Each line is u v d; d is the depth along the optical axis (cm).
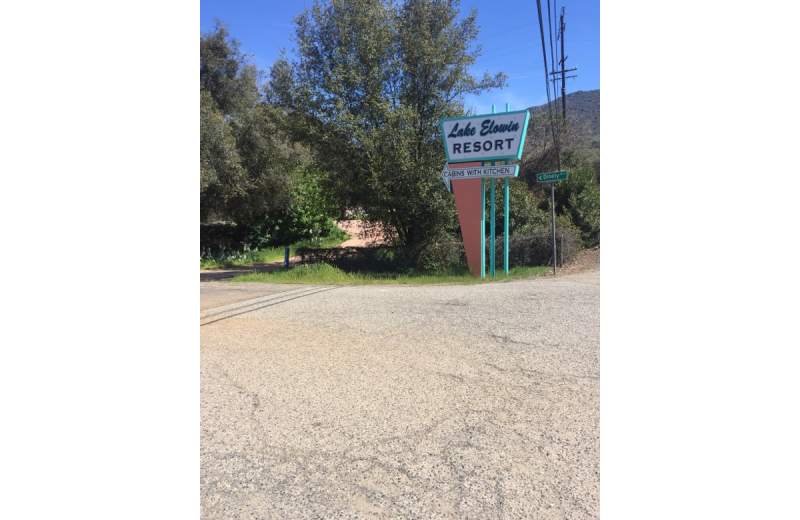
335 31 1700
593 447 337
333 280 1488
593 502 273
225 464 326
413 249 1734
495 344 621
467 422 384
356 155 1659
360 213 1855
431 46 1653
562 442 346
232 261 2350
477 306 918
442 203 1664
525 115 1459
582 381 472
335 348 619
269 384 482
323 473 313
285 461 330
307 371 522
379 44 1656
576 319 771
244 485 300
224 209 2525
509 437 356
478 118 1493
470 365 533
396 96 1720
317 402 433
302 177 2616
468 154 1509
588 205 2231
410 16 1708
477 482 297
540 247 1792
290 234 2825
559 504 272
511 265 1814
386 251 1791
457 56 1712
